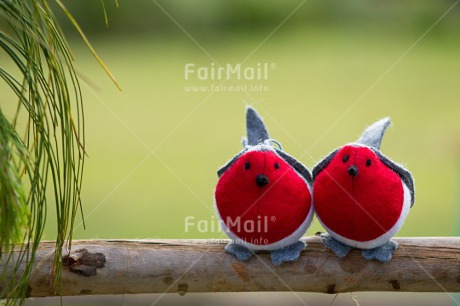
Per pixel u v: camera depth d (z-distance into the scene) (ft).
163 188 24.03
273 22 50.06
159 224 20.77
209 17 48.93
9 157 6.72
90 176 25.03
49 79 7.09
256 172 8.52
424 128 29.84
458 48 45.39
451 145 27.73
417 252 8.98
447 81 38.27
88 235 19.53
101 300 14.65
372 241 8.69
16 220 6.63
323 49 45.29
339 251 8.96
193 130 30.27
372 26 50.11
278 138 27.84
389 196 8.47
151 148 27.53
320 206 8.73
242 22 49.42
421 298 15.06
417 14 49.62
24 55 7.27
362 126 29.91
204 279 9.07
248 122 9.43
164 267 9.02
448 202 23.11
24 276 7.47
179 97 35.04
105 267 8.97
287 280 9.02
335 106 33.17
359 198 8.48
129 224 20.76
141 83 38.17
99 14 45.32
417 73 39.91
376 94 35.50
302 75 39.32
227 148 28.07
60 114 7.23
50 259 8.89
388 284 9.02
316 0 50.29
